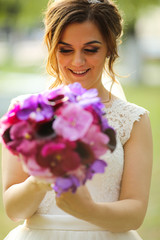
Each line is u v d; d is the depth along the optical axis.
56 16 2.29
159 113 11.15
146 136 2.37
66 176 1.69
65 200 1.94
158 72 22.59
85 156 1.70
